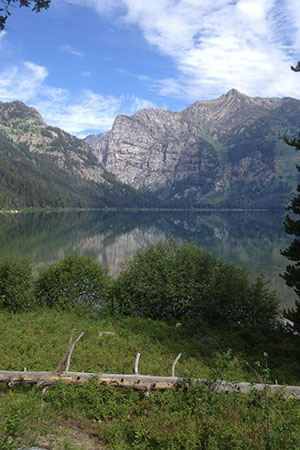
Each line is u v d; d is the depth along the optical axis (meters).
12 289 20.19
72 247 74.19
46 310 20.42
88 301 22.41
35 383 9.34
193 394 9.28
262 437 7.41
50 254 62.22
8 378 9.29
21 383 9.32
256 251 74.94
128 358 12.61
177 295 22.58
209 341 16.77
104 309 22.34
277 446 7.15
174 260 25.03
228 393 9.55
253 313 21.03
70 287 22.00
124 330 17.53
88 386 9.15
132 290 23.62
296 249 17.70
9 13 9.59
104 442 7.45
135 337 16.27
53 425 7.64
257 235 113.44
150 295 23.02
